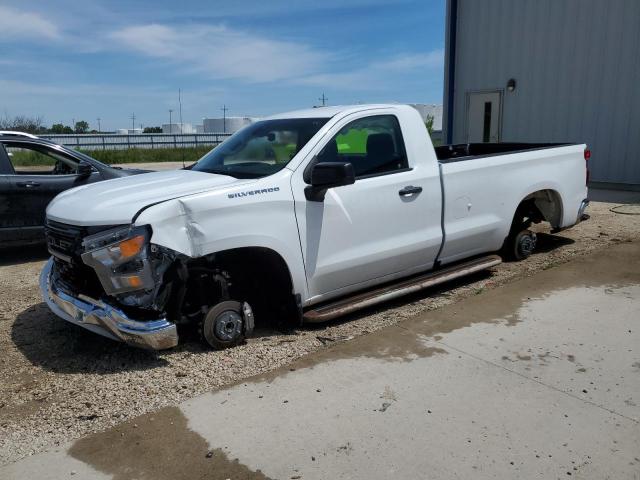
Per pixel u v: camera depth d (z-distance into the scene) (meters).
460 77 15.79
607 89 12.56
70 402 3.60
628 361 3.92
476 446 3.00
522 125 14.38
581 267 6.21
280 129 4.88
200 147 42.25
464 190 5.44
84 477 2.86
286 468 2.87
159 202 3.83
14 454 3.07
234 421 3.30
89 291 4.00
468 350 4.15
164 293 3.85
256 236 4.10
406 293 5.04
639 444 2.98
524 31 13.99
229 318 4.28
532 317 4.78
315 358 4.09
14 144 7.55
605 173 12.84
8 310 5.42
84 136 40.91
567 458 2.88
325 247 4.50
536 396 3.48
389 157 4.93
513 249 6.54
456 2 15.46
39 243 7.60
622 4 12.05
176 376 3.88
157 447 3.08
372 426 3.21
